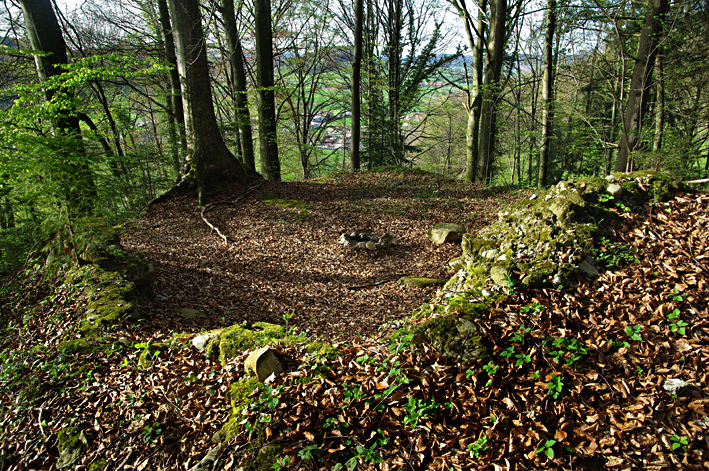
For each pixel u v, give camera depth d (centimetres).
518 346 356
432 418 312
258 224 1028
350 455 295
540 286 425
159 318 571
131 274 641
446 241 910
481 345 358
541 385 320
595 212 502
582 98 1703
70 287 622
